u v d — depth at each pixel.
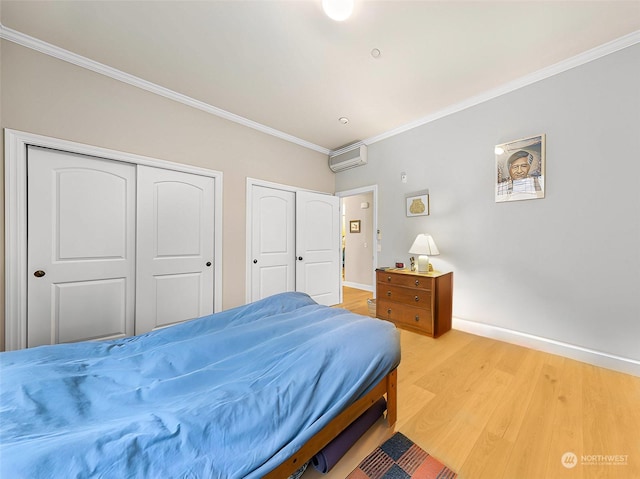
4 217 1.82
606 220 1.95
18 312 1.87
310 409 0.90
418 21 1.69
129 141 2.32
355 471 1.12
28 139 1.88
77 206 2.12
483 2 1.55
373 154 3.68
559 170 2.15
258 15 1.66
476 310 2.69
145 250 2.43
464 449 1.23
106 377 1.00
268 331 1.37
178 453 0.64
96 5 1.58
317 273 3.87
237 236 3.07
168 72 2.24
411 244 3.25
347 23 1.71
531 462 1.15
